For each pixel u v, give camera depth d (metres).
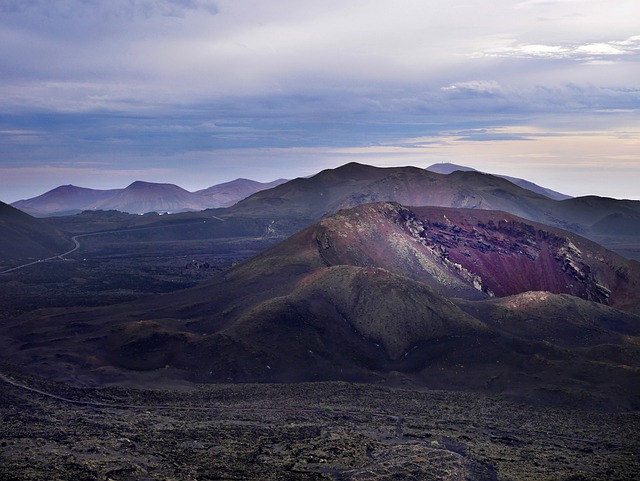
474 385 128.12
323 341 144.38
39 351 142.38
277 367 134.25
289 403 113.19
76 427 88.69
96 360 137.25
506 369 130.88
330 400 115.62
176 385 125.69
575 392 117.19
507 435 96.19
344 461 77.94
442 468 76.25
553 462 82.25
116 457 72.62
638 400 116.69
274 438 87.75
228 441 85.12
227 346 138.25
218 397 117.06
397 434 93.19
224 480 68.50
